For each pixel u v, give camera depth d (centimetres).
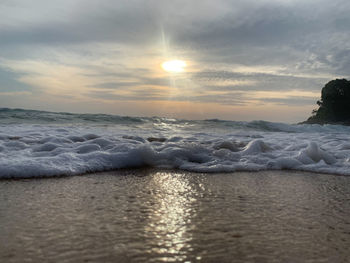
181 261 148
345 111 2836
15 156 385
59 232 178
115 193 270
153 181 326
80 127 991
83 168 361
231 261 150
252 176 370
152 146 481
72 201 241
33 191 267
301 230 193
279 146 585
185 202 248
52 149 448
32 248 157
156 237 176
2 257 146
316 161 462
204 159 451
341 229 196
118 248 160
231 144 535
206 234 182
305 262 151
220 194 278
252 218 213
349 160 470
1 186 279
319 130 1465
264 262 150
